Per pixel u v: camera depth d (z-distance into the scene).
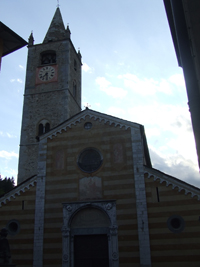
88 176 28.05
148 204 25.70
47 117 45.09
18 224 27.38
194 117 7.71
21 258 26.03
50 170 29.12
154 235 24.52
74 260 25.44
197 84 7.83
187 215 24.59
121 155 28.19
